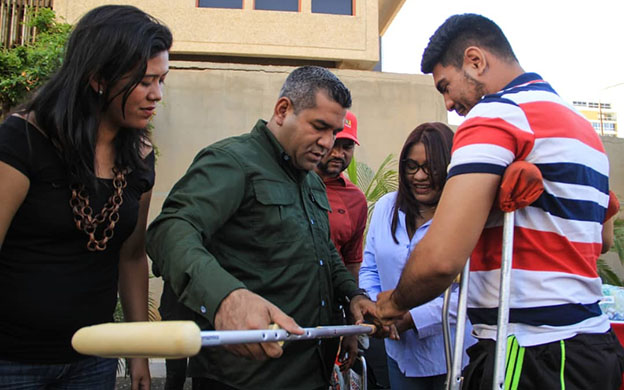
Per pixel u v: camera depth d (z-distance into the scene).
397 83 7.70
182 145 7.14
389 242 2.42
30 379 1.51
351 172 5.80
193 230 1.44
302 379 1.66
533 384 1.29
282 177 1.71
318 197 1.89
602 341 1.34
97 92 1.48
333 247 2.03
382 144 7.55
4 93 5.57
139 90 1.48
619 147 8.55
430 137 2.29
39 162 1.44
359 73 7.66
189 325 0.91
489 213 1.40
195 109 7.23
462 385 1.40
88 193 1.53
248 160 1.64
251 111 7.32
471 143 1.31
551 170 1.32
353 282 1.93
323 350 1.75
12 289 1.46
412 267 1.34
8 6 7.53
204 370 1.62
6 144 1.39
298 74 1.74
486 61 1.53
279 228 1.63
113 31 1.43
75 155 1.46
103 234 1.59
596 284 1.39
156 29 1.49
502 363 1.27
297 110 1.68
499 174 1.29
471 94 1.55
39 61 5.58
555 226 1.32
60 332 1.53
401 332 2.20
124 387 4.55
